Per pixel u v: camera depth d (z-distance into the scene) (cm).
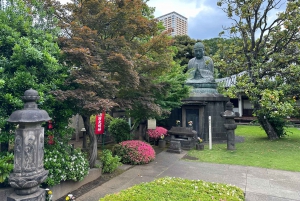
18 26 418
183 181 427
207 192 370
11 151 429
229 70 1147
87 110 467
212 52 2380
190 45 2047
